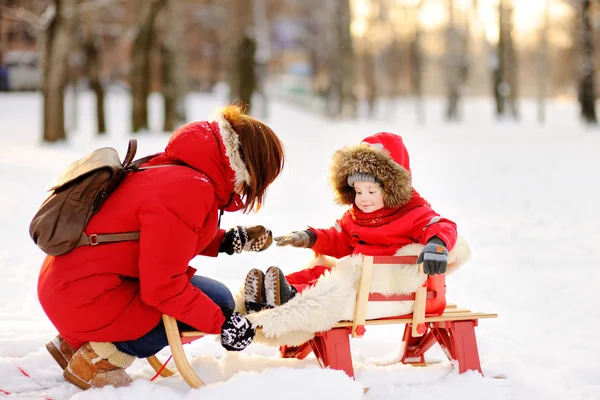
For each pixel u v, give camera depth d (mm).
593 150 21781
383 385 4152
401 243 4273
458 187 13758
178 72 26984
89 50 27156
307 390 3715
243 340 3799
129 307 3709
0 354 4496
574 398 4105
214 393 3670
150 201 3627
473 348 4285
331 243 4504
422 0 52125
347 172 4297
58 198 3650
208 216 3844
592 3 34969
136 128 27109
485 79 82188
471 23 45375
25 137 24812
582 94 34875
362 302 4020
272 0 50594
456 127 34906
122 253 3668
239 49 34500
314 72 72188
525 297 6324
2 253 7375
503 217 10383
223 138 3803
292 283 4320
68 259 3660
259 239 4324
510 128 34125
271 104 54188
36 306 5695
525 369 4570
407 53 61250
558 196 12578
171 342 3764
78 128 30812
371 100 51406
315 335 4105
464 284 6770
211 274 6656
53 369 4238
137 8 29047
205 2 57031
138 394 3670
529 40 60031
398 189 4195
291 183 14016
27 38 52438
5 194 11078
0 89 52344
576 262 7613
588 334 5324
